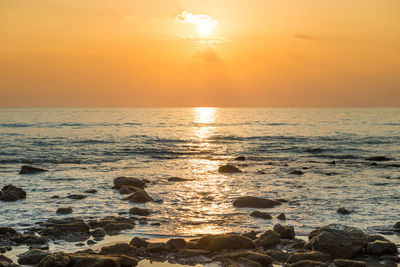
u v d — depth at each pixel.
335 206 17.75
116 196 19.94
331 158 38.28
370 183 24.11
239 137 61.19
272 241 12.21
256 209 17.25
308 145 49.88
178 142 53.28
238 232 13.75
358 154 41.34
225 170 28.80
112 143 50.72
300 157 38.94
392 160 36.38
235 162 35.12
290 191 21.44
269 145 49.97
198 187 22.53
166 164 33.34
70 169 29.80
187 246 11.86
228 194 20.58
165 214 16.31
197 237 13.16
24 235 12.73
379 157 36.53
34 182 24.06
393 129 79.06
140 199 18.66
